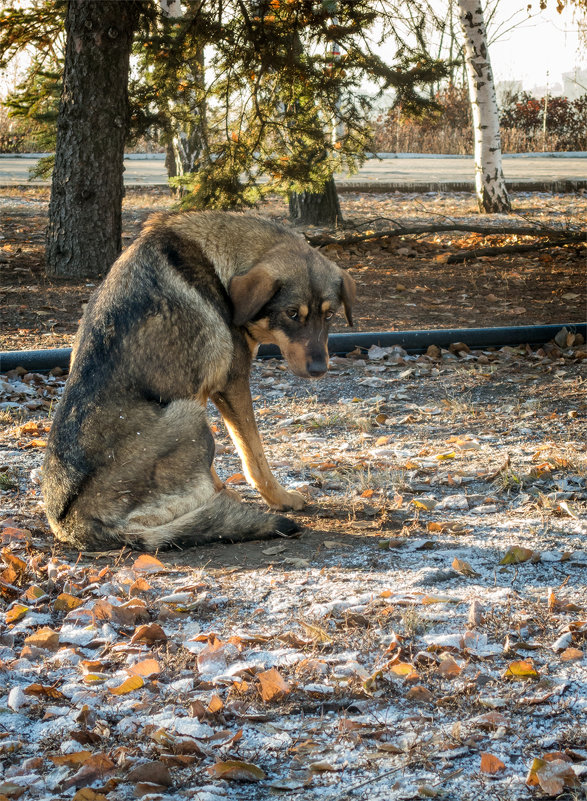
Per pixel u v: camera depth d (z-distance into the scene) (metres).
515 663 2.92
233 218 4.45
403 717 2.72
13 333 8.88
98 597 3.67
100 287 4.43
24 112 15.08
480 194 18.89
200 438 4.21
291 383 7.70
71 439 4.19
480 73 18.31
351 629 3.29
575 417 6.41
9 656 3.22
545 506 4.63
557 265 13.00
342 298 4.64
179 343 4.17
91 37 10.60
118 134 11.20
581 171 26.44
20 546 4.30
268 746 2.60
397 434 6.25
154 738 2.59
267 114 12.16
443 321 9.71
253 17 11.07
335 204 16.72
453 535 4.33
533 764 2.39
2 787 2.38
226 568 3.98
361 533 4.43
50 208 11.42
